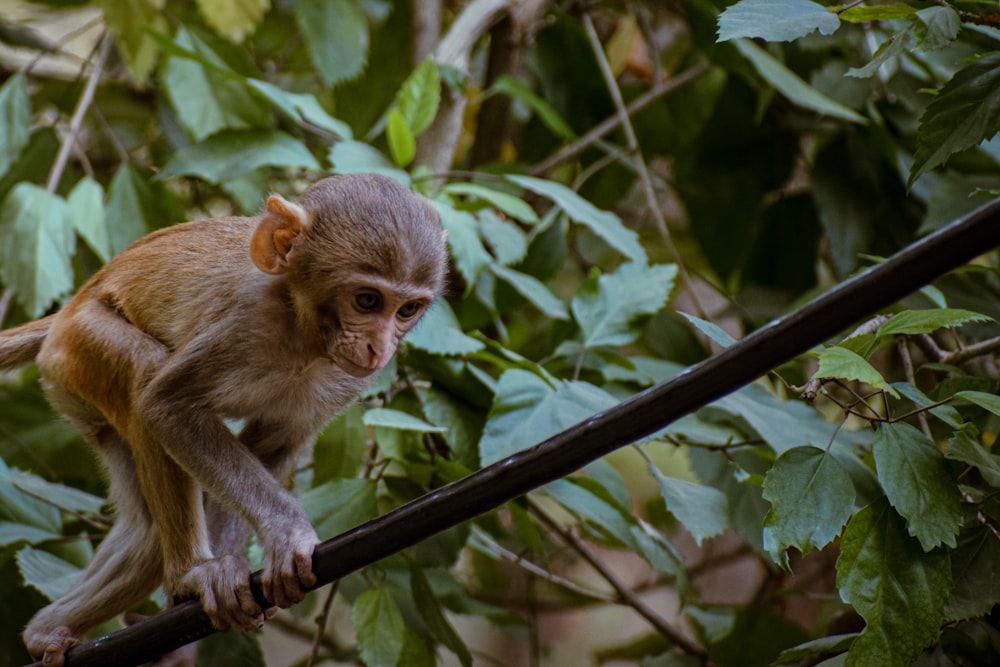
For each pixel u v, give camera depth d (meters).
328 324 7.41
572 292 14.20
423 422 8.41
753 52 10.90
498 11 12.03
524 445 8.20
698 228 12.87
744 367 5.50
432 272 7.41
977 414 8.49
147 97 12.98
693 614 11.56
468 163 13.40
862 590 6.55
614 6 13.70
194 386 7.51
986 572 6.93
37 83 13.21
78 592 7.98
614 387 9.66
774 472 6.64
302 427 8.23
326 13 11.93
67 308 8.50
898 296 5.16
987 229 4.96
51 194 10.15
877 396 10.79
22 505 9.27
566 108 13.23
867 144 11.84
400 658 8.51
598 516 8.74
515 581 14.67
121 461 8.38
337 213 7.37
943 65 11.03
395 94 13.17
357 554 6.62
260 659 9.38
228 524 8.45
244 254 7.87
